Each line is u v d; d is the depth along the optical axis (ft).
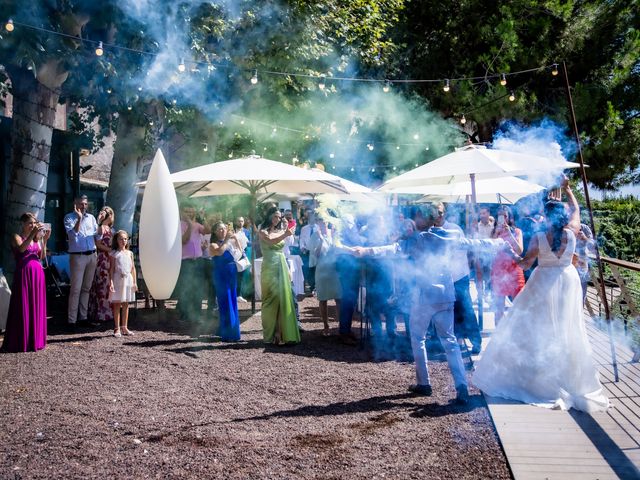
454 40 59.93
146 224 15.40
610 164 56.75
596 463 13.75
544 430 15.94
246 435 15.94
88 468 13.75
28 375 22.04
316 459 14.32
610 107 52.90
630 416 16.93
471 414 17.60
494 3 59.93
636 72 57.00
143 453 14.66
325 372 22.81
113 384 20.92
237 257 29.01
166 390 20.25
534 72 56.29
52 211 54.13
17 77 36.29
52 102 36.91
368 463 14.07
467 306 25.11
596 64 57.06
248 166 29.68
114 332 29.60
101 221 32.81
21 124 36.52
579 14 57.88
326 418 17.38
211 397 19.48
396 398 19.34
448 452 14.71
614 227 55.47
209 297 35.50
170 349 26.73
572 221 19.19
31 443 15.31
